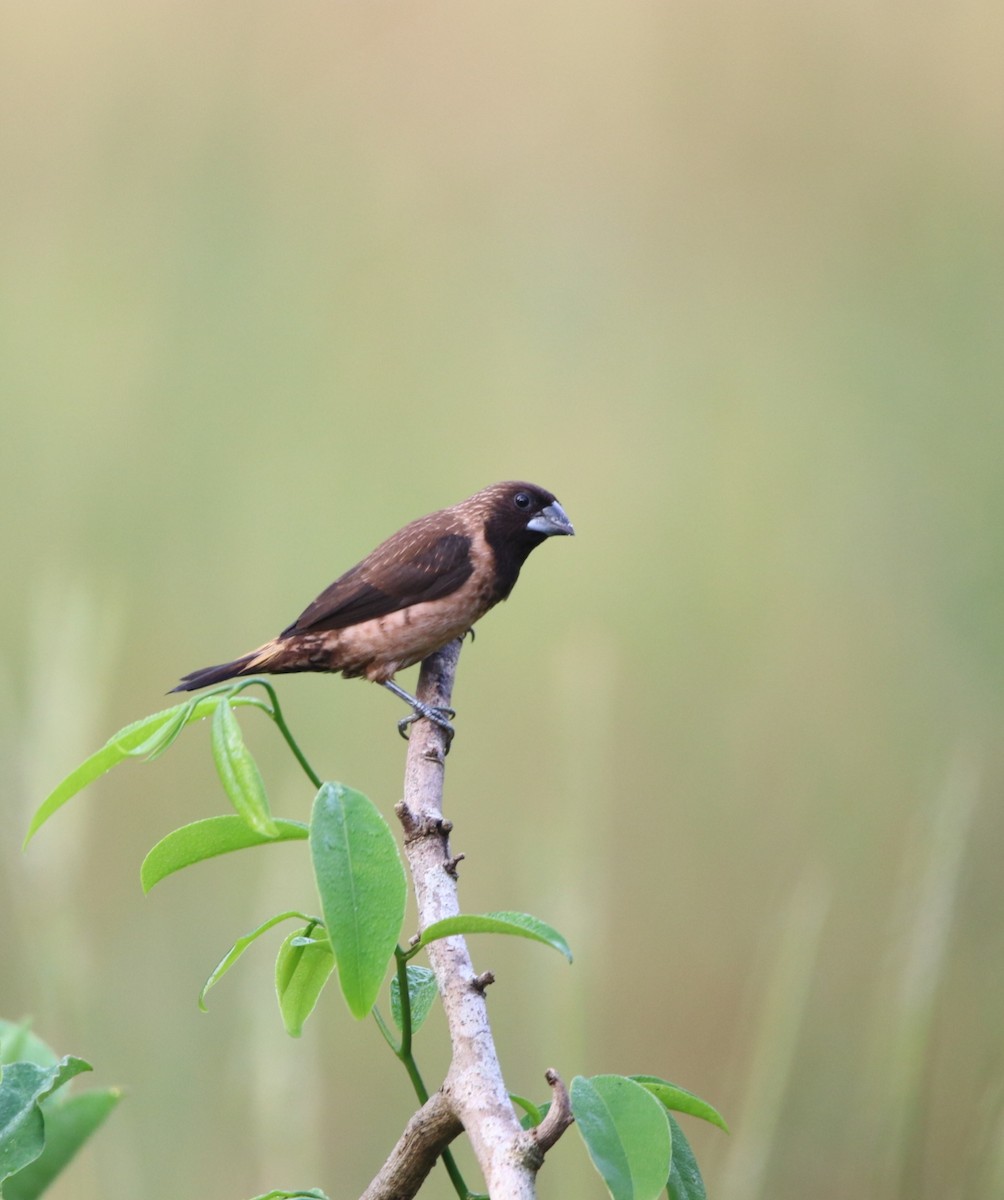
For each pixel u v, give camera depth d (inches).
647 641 519.2
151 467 530.3
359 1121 398.9
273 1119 267.9
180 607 513.3
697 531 543.2
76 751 284.8
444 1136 135.4
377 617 341.7
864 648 520.1
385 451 554.6
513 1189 119.8
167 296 565.6
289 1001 144.9
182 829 135.4
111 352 551.2
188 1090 365.7
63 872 285.0
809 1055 380.2
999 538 527.2
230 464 541.3
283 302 579.5
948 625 517.0
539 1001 271.1
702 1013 441.4
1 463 531.5
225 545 523.8
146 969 402.3
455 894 164.4
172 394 547.8
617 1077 126.0
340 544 531.5
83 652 288.7
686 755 500.4
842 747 495.2
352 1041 405.1
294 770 455.2
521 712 493.0
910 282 596.1
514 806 465.7
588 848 276.4
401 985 133.3
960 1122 342.3
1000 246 597.9
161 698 493.7
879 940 431.8
